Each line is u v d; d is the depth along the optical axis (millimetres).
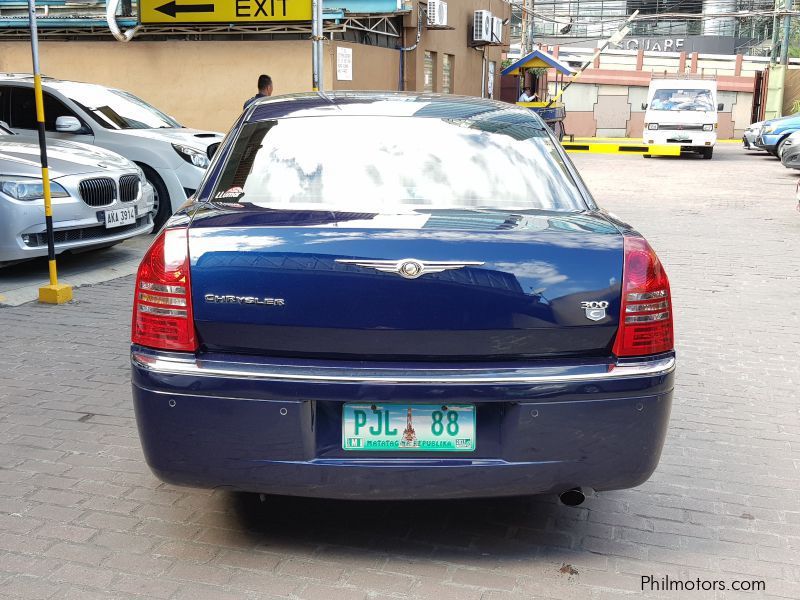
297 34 16828
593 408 2873
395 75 19734
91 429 4457
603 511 3637
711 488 3916
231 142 3686
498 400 2830
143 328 2951
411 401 2830
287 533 3357
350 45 17094
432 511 3564
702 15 32031
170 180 10359
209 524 3432
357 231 2871
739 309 7531
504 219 3092
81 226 7953
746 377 5637
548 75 42000
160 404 2900
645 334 2912
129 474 3910
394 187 3338
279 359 2871
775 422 4816
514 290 2826
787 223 12914
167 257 2912
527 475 2904
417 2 20062
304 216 3043
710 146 27016
